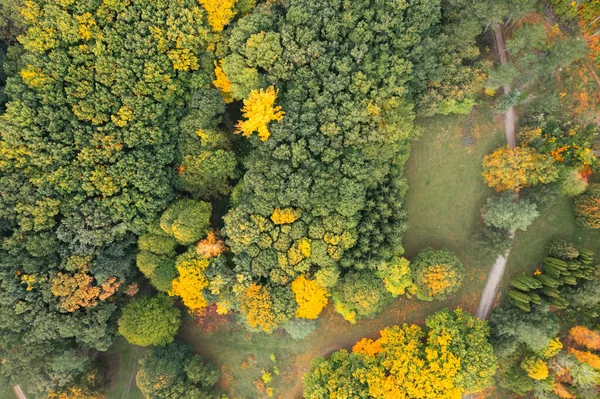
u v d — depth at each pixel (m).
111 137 42.88
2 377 45.59
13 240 42.25
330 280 44.69
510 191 47.06
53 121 42.03
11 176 41.78
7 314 42.66
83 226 43.12
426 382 43.72
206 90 44.53
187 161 45.25
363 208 45.47
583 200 45.81
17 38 41.75
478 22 43.22
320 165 42.91
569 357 44.44
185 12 41.75
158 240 45.56
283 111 42.19
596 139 46.84
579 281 45.41
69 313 44.66
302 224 44.12
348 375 45.91
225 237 47.03
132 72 43.00
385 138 43.38
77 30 41.53
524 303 45.88
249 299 44.69
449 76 44.75
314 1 42.09
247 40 42.72
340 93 42.62
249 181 43.34
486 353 43.84
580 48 41.75
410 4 42.56
